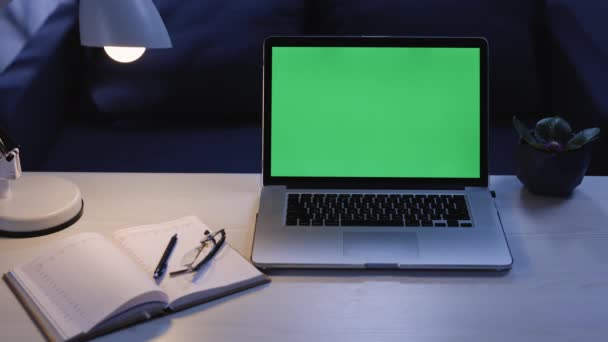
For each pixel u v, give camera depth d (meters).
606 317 0.77
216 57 1.79
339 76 1.02
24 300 0.79
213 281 0.82
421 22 1.82
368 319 0.77
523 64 1.81
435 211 0.97
